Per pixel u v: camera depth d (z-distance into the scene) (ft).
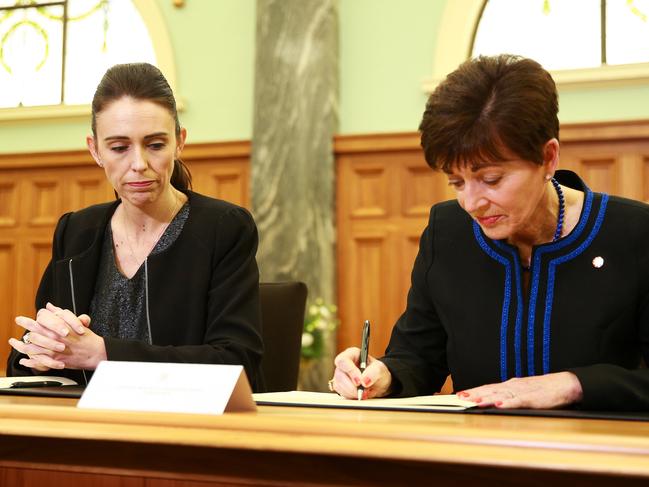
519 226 4.98
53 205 21.11
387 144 18.67
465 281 5.97
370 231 18.98
